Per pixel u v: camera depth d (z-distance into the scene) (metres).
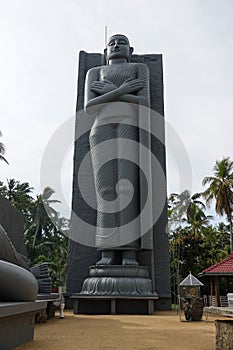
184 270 34.84
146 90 19.16
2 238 6.96
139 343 7.31
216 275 22.34
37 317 11.53
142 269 16.80
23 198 39.09
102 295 15.73
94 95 19.56
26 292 6.59
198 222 38.06
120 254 17.67
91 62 23.06
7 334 5.91
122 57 20.75
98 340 7.64
